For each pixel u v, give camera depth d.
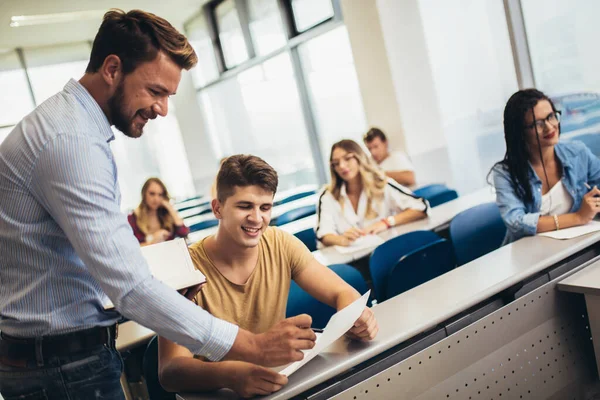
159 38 1.12
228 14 7.10
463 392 1.45
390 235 3.00
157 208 4.68
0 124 7.30
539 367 1.63
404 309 1.52
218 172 1.42
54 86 7.52
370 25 4.56
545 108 2.13
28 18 6.33
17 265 1.15
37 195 1.09
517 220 2.15
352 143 3.26
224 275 1.47
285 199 5.89
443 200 3.80
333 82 5.88
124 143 8.05
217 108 8.10
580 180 2.22
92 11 6.59
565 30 3.45
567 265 1.77
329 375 1.22
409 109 4.59
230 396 1.22
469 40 4.22
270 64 6.67
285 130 6.86
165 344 1.36
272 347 1.11
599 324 1.61
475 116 4.38
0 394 1.21
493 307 1.57
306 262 1.55
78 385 1.20
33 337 1.17
